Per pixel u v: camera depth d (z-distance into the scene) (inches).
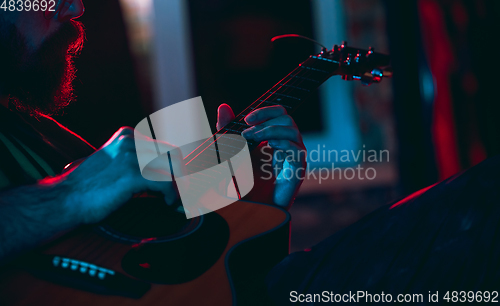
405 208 55.1
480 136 138.7
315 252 55.9
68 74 64.6
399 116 146.3
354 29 152.0
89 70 148.7
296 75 65.7
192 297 53.5
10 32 60.1
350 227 56.2
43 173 58.3
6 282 53.2
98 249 55.4
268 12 159.5
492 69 136.6
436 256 52.9
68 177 55.1
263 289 57.1
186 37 155.6
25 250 53.7
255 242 56.5
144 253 55.4
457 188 54.1
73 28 63.1
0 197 54.1
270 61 162.7
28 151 58.6
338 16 152.3
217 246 56.0
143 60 154.5
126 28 151.5
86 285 53.1
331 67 66.2
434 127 140.8
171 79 156.8
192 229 57.2
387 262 53.6
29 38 60.9
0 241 53.2
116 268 54.4
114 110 153.0
